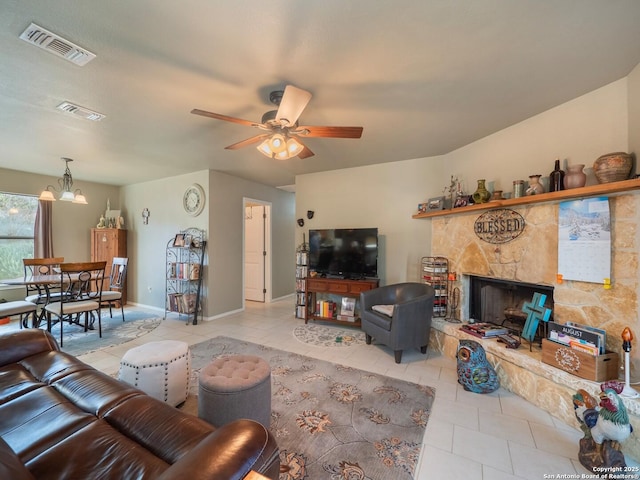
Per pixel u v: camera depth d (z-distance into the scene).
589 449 1.62
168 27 1.54
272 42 1.67
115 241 5.52
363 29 1.56
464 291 3.40
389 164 4.23
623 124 2.07
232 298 5.15
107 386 1.56
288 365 2.93
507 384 2.48
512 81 2.10
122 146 3.48
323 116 2.66
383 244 4.27
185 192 4.96
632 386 1.82
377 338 3.26
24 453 1.10
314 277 4.43
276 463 0.92
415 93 2.26
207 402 1.74
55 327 4.25
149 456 1.10
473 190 3.35
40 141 3.31
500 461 1.66
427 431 1.92
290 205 6.85
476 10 1.44
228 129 2.95
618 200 2.01
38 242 4.94
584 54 1.80
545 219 2.48
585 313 2.19
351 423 1.99
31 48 1.71
